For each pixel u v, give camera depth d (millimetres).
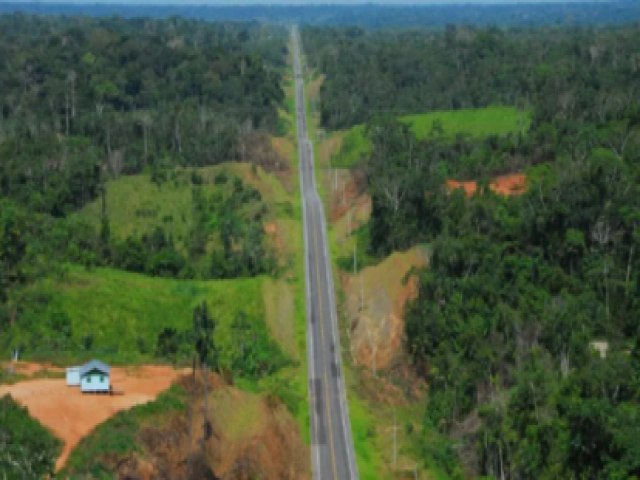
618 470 74562
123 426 79750
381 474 91938
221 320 119000
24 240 123250
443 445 95875
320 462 93438
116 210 151500
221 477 85062
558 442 79562
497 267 110812
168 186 157125
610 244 113938
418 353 109875
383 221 136500
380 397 106875
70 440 77812
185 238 143625
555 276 109312
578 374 83562
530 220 116188
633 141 138750
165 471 78750
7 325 111062
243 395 96125
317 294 130375
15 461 67625
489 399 95250
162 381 92750
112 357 104188
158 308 118062
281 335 118750
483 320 102688
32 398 84875
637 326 100938
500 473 86062
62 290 116562
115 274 125062
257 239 140500
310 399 105500
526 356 94562
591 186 117500
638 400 83188
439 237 120438
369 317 119438
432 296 111625
